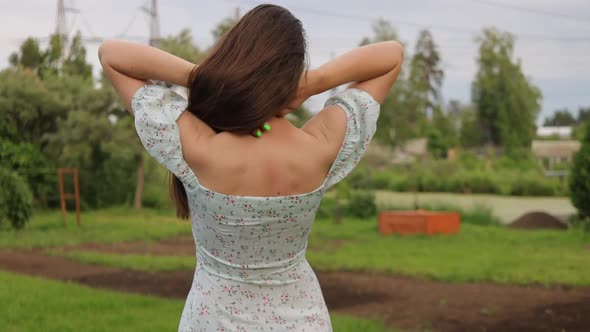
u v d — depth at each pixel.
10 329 6.16
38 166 24.75
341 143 1.92
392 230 17.86
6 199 17.78
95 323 6.47
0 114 25.50
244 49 1.77
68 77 28.28
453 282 9.62
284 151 1.85
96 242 15.84
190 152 1.82
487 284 9.48
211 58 1.80
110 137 25.55
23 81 25.72
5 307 7.10
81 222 21.27
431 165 38.16
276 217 1.84
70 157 25.45
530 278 9.70
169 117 1.82
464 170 38.81
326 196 26.02
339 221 21.44
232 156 1.82
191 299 1.95
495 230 18.61
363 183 26.91
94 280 9.89
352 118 1.94
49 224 20.23
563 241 15.90
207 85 1.78
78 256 12.40
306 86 1.89
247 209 1.82
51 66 38.03
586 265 11.29
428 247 14.44
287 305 1.90
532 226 19.62
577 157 18.50
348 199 23.92
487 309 7.63
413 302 8.11
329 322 2.00
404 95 55.47
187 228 19.47
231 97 1.75
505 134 60.88
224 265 1.89
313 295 1.96
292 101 1.88
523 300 8.17
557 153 54.81
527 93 62.41
